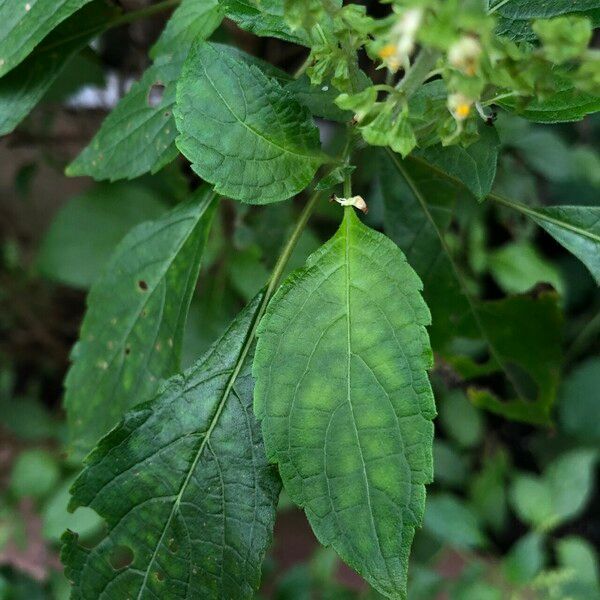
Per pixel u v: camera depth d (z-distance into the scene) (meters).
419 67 0.37
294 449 0.39
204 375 0.41
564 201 0.81
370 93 0.37
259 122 0.39
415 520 0.38
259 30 0.40
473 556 0.76
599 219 0.42
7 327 0.87
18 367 0.91
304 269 0.39
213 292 0.64
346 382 0.39
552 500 0.72
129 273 0.46
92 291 0.46
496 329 0.49
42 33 0.42
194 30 0.43
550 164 0.67
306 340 0.39
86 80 0.59
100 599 0.40
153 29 0.60
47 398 0.91
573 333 0.82
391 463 0.38
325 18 0.39
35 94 0.45
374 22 0.36
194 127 0.39
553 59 0.35
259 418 0.39
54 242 0.65
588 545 0.75
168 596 0.40
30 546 0.81
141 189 0.66
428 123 0.38
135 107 0.44
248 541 0.40
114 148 0.44
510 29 0.41
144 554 0.40
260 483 0.40
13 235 0.87
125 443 0.41
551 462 0.79
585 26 0.35
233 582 0.40
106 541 0.40
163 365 0.45
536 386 0.51
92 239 0.65
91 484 0.40
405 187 0.48
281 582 0.71
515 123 0.63
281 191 0.39
